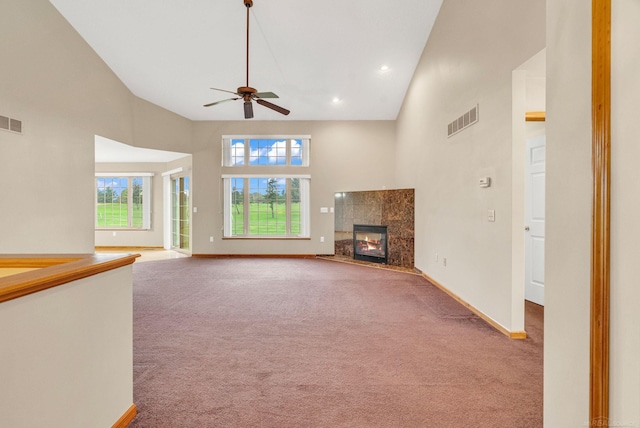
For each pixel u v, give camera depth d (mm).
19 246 3658
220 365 2322
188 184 7574
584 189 1120
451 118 4027
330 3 4156
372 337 2820
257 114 6988
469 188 3564
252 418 1742
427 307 3658
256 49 4969
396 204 5961
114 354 1657
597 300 1025
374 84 5996
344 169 7293
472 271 3512
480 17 3262
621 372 976
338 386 2053
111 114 5254
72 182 4398
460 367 2295
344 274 5457
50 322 1284
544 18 2312
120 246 8578
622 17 970
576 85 1161
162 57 5051
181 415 1769
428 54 4859
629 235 947
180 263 6500
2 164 3455
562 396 1235
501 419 1736
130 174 8453
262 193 7531
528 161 3795
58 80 4156
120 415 1686
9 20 3502
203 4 4109
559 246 1253
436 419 1736
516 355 2479
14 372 1134
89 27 4418
